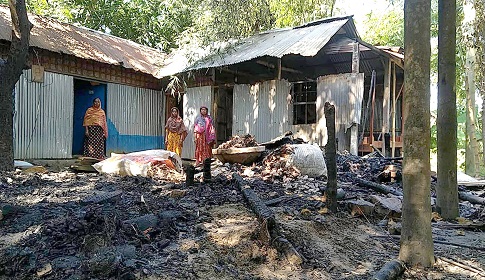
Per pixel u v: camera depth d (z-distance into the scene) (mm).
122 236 3418
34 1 17047
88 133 11273
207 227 3930
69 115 11383
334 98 10680
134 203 4738
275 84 11609
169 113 14375
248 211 4539
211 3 10914
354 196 5715
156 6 19625
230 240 3584
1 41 9711
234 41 12539
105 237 3260
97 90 12695
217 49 11891
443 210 5246
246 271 3156
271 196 5469
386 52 10398
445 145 5199
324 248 3736
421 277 3219
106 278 2795
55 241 3322
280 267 3258
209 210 4594
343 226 4496
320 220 4398
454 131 5156
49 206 4566
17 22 7566
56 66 11078
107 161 7957
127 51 13500
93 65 12047
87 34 12977
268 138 11703
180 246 3449
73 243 3285
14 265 2912
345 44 10891
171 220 3939
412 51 3342
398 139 11750
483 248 3971
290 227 4020
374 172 7926
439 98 5195
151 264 3064
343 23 11117
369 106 12664
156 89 14031
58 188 5914
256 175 7043
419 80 3334
